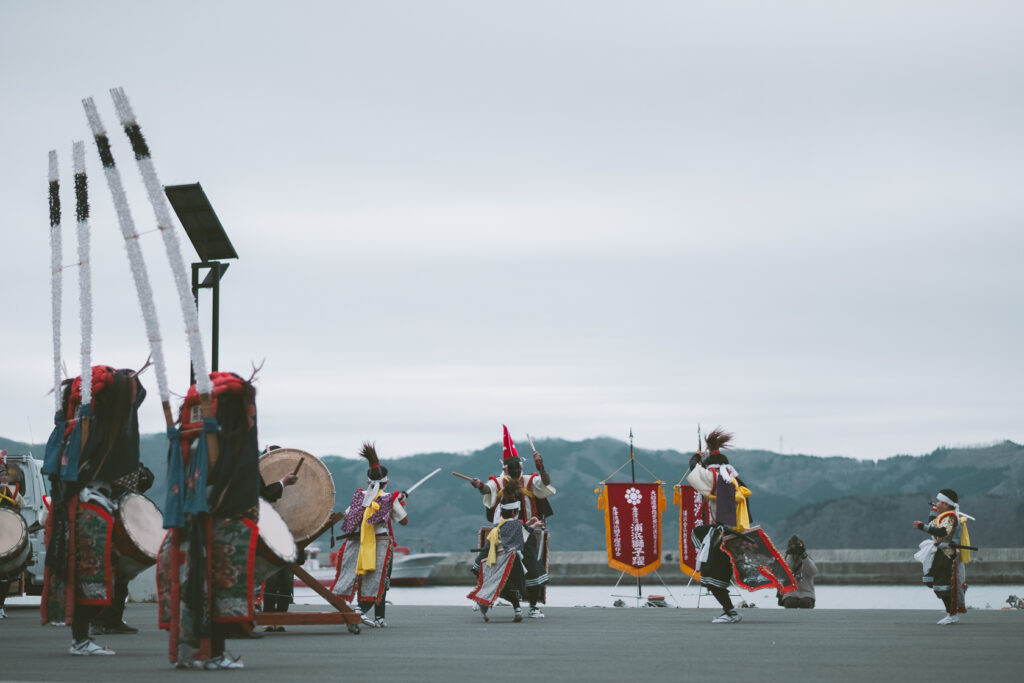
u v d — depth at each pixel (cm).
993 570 6462
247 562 927
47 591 1074
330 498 1370
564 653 1088
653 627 1453
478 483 1659
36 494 2064
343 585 1502
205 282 1652
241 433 929
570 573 7300
